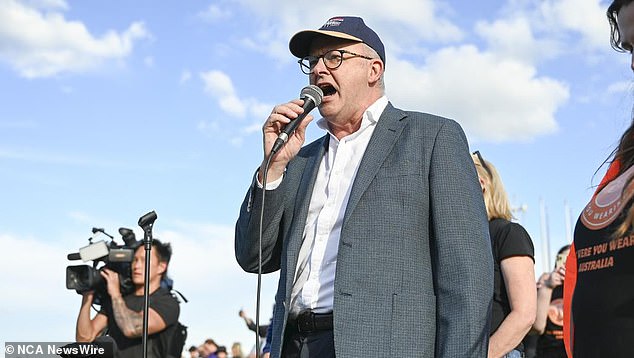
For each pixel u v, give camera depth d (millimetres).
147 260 4547
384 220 2955
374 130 3199
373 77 3344
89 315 5723
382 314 2855
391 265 2904
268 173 3289
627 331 2072
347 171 3197
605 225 2225
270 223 3312
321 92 3258
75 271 5633
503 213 4156
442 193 2947
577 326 2248
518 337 3768
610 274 2158
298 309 3061
